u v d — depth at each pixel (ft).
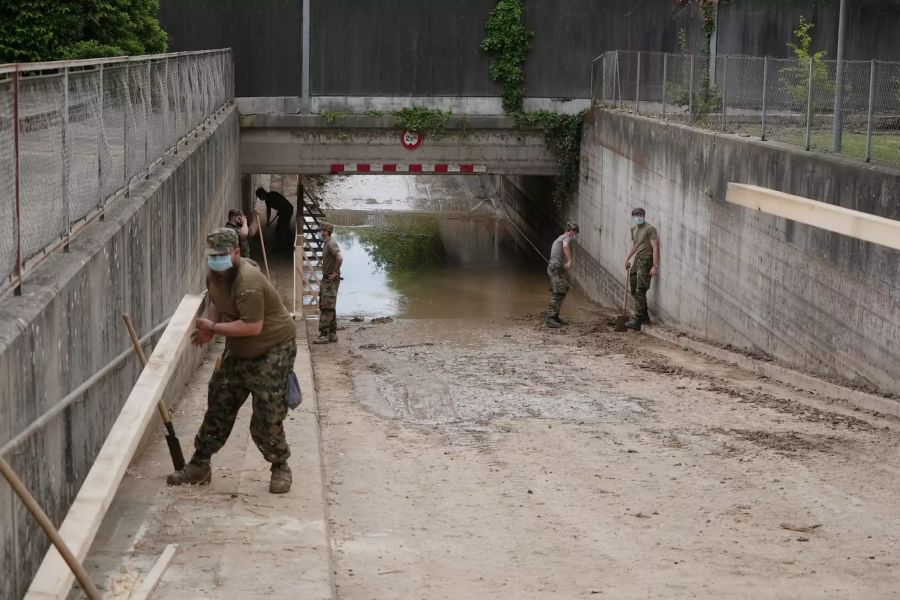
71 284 22.15
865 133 52.80
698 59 71.26
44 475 19.95
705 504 30.45
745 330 58.90
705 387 50.31
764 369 54.13
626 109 85.35
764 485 32.65
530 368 56.29
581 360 59.26
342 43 94.68
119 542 23.26
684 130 67.77
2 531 17.12
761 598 22.45
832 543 26.96
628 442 38.78
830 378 49.47
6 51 57.88
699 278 65.46
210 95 67.51
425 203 130.21
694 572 24.34
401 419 43.27
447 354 61.57
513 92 95.61
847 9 92.63
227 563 22.15
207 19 93.61
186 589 20.63
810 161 51.13
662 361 58.80
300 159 94.53
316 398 44.09
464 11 95.14
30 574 18.86
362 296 87.51
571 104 96.58
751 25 93.66
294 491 27.53
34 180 22.33
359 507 29.58
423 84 95.71
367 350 63.10
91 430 24.32
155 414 33.19
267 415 26.63
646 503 30.50
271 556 22.68
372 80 95.30
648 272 72.08
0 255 19.56
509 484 32.60
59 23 58.70
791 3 92.73
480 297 88.43
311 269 86.99
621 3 95.61
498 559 25.13
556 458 36.27
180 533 23.93
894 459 36.24
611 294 84.48
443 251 107.45
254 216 58.18
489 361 58.80
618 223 82.79
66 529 17.17
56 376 20.81
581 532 27.55
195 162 47.42
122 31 62.13
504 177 128.16
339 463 35.04
